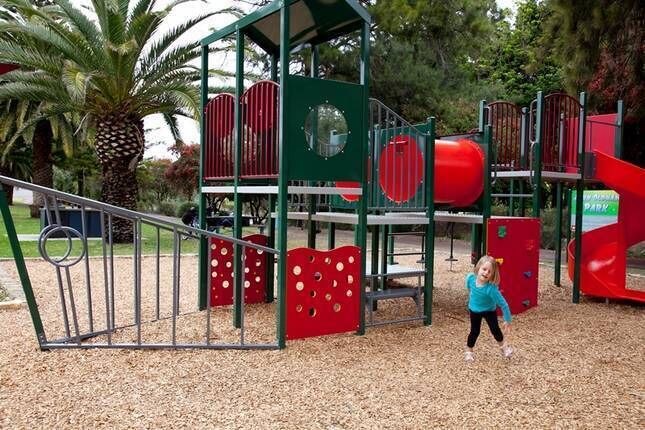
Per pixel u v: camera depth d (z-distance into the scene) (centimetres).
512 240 693
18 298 705
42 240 459
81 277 891
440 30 2092
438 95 2205
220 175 631
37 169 2411
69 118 2041
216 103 641
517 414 369
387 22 1938
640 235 800
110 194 1504
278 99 527
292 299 527
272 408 369
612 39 1248
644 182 753
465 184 709
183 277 932
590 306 758
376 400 387
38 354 468
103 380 412
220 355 480
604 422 359
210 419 349
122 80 1379
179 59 1416
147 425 338
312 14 589
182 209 3419
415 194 650
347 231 2294
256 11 554
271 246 704
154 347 489
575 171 833
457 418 360
